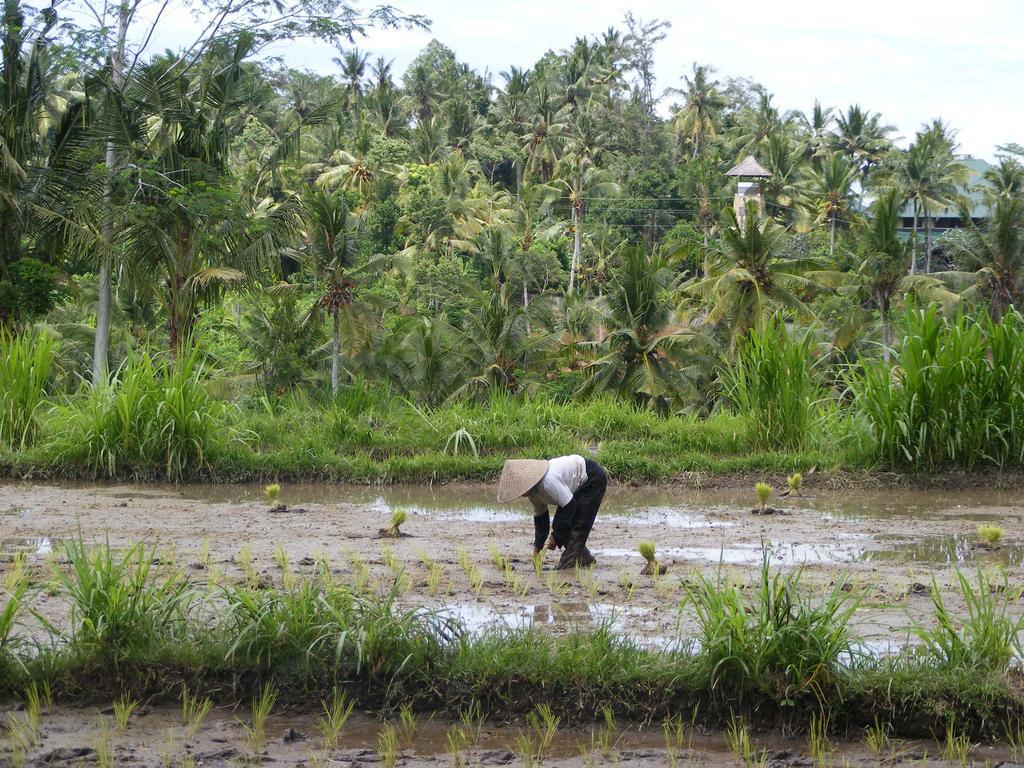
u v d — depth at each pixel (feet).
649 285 126.11
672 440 72.43
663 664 25.80
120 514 52.21
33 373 68.49
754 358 71.26
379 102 347.77
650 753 23.30
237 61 102.42
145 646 26.66
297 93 298.97
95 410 65.00
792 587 27.09
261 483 64.75
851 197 291.79
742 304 141.28
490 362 119.85
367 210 261.44
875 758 23.08
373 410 80.43
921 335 64.75
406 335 124.36
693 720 24.90
